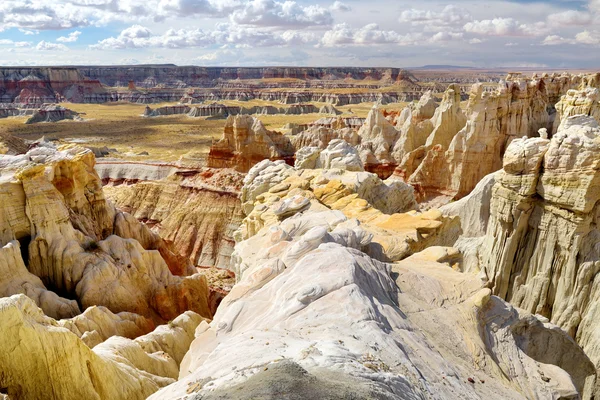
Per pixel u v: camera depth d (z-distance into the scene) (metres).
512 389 15.52
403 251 24.48
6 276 29.41
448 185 64.06
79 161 38.69
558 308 28.97
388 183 42.16
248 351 13.62
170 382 23.86
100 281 33.19
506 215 31.30
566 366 20.81
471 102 61.47
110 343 24.23
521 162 30.00
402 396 11.40
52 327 18.53
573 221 28.19
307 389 10.31
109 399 19.70
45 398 18.45
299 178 40.16
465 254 34.19
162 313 36.38
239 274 26.67
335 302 15.91
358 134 82.81
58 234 33.69
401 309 17.53
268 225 30.70
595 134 28.02
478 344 16.98
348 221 25.73
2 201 31.72
